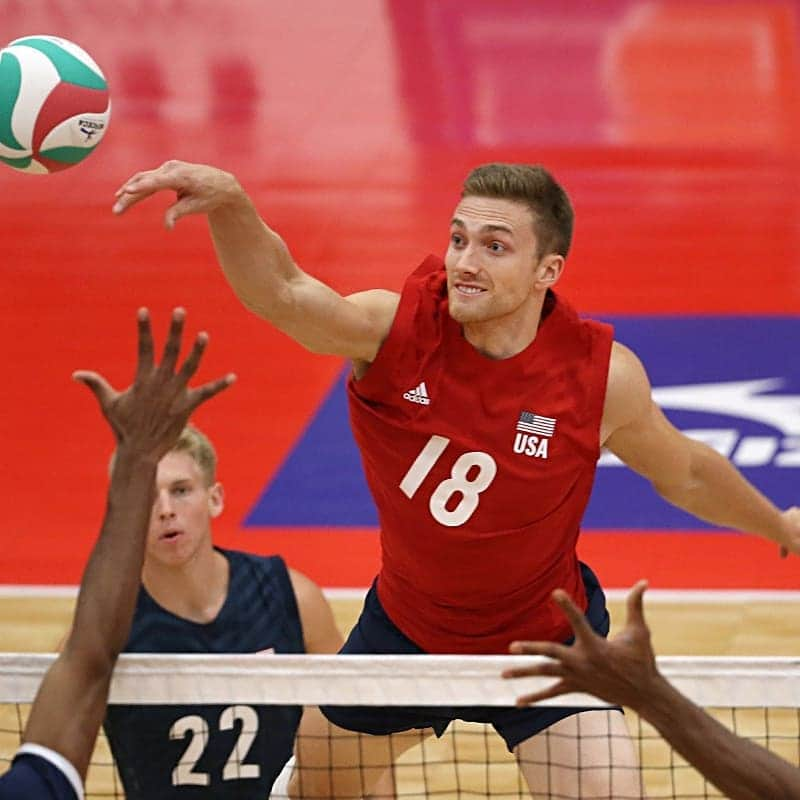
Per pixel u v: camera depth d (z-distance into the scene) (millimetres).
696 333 38594
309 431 34156
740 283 42094
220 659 13773
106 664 11258
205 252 45062
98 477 32125
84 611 11250
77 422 34562
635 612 10109
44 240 46000
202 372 37031
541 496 15180
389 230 46656
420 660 13828
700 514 17297
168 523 17375
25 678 13820
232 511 30766
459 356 15016
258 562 18422
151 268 43844
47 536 29688
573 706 14766
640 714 10148
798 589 27484
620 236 45688
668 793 20656
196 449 17766
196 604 18000
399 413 15141
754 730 22016
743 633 25703
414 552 15664
